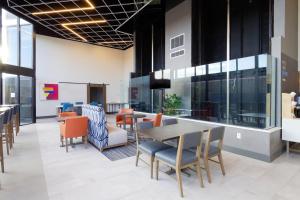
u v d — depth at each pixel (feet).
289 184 8.63
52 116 33.81
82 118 14.02
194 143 8.12
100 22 25.07
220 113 15.10
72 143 15.11
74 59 36.27
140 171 10.16
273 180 9.03
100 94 39.81
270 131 11.30
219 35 19.39
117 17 23.25
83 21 24.67
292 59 14.71
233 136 12.89
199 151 8.42
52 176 9.59
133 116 19.26
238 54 17.98
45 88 33.12
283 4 13.25
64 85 35.22
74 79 36.29
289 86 14.14
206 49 20.47
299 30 15.88
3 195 7.82
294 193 7.89
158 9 22.61
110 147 14.38
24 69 24.80
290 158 11.93
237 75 14.21
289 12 14.06
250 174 9.69
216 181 8.95
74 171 10.18
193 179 9.18
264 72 12.29
